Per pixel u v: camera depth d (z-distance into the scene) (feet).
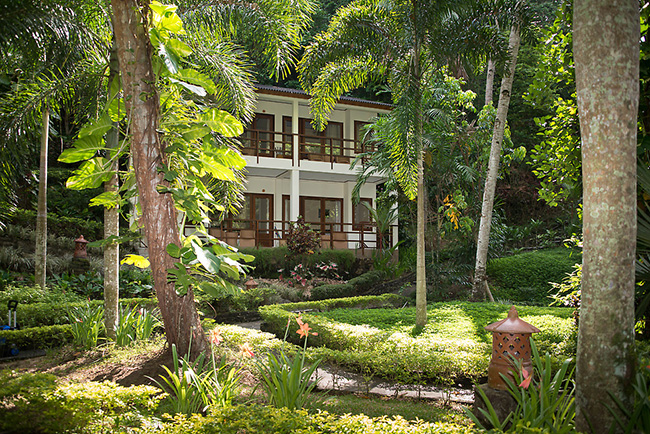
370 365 16.84
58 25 20.57
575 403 9.88
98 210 54.85
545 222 66.69
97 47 23.12
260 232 61.57
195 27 23.67
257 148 55.77
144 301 30.42
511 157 47.03
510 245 60.08
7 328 24.08
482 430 9.27
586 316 9.74
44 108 24.66
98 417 10.14
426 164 46.37
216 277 18.38
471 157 50.47
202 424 9.59
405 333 24.07
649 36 16.48
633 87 9.61
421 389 16.61
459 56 29.07
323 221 65.16
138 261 22.04
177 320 17.30
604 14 9.59
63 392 10.19
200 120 18.90
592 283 9.66
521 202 71.41
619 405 9.28
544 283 43.16
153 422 10.34
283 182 63.00
